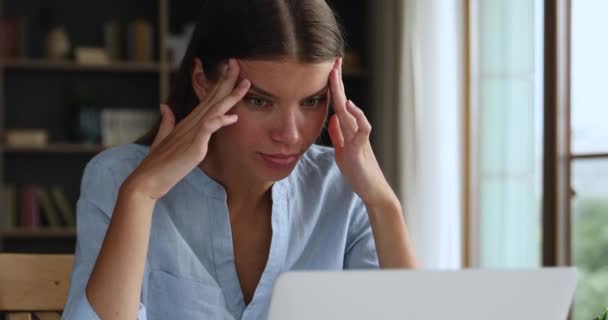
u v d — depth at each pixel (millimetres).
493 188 3895
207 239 1512
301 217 1574
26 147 4848
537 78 3541
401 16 4254
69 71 5117
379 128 4480
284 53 1278
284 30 1285
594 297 3236
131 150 1536
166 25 5004
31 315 1578
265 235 1545
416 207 4195
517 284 995
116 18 5168
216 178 1505
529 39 3598
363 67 5098
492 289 992
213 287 1506
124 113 5004
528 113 3611
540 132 3525
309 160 1622
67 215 4973
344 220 1604
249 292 1549
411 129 4227
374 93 4625
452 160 4176
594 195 3203
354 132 1477
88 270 1419
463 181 4152
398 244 1490
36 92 5098
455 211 4164
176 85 1529
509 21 3754
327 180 1612
